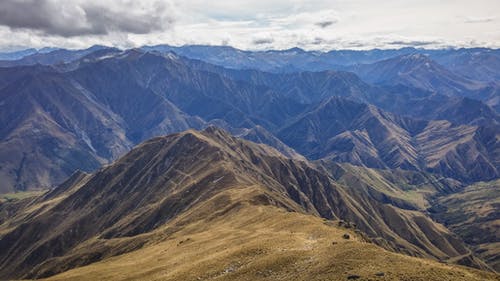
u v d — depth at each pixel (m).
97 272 149.38
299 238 118.44
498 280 86.19
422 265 84.44
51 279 157.00
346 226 167.62
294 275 89.31
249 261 104.94
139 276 125.88
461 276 80.56
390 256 89.69
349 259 89.69
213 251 130.88
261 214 183.75
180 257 137.12
